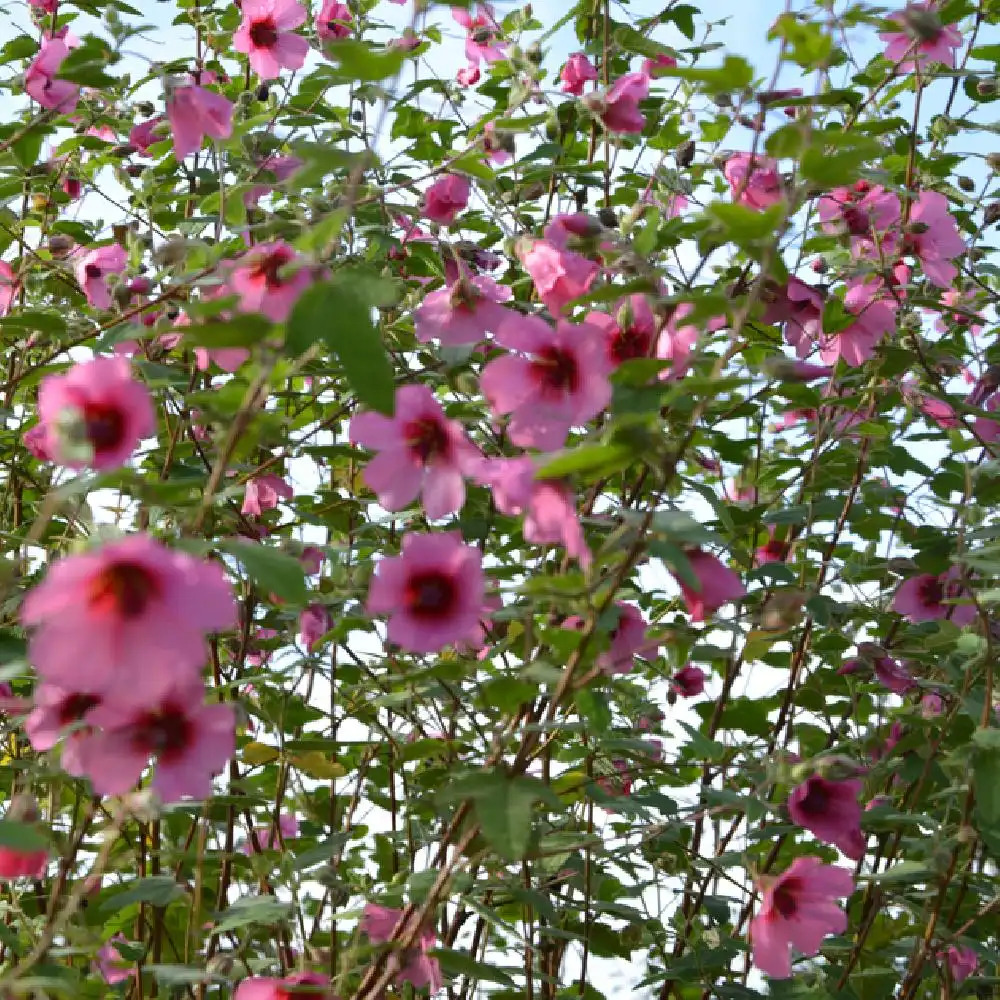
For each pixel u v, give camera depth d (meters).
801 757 1.13
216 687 1.00
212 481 0.86
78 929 0.93
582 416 0.90
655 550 0.86
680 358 0.94
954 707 1.07
